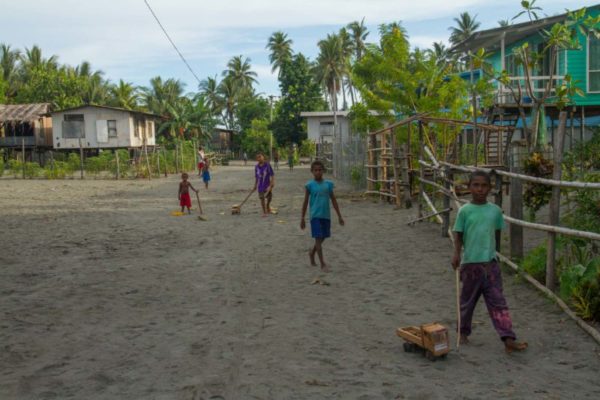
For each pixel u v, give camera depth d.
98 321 5.48
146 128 50.16
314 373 4.09
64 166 34.22
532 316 5.37
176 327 5.26
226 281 7.12
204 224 12.48
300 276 7.36
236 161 71.88
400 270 7.53
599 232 5.97
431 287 6.60
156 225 12.42
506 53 21.81
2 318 5.59
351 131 24.08
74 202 18.16
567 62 19.05
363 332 5.05
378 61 19.08
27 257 8.79
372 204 15.73
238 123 82.44
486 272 4.53
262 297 6.33
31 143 47.38
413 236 10.08
